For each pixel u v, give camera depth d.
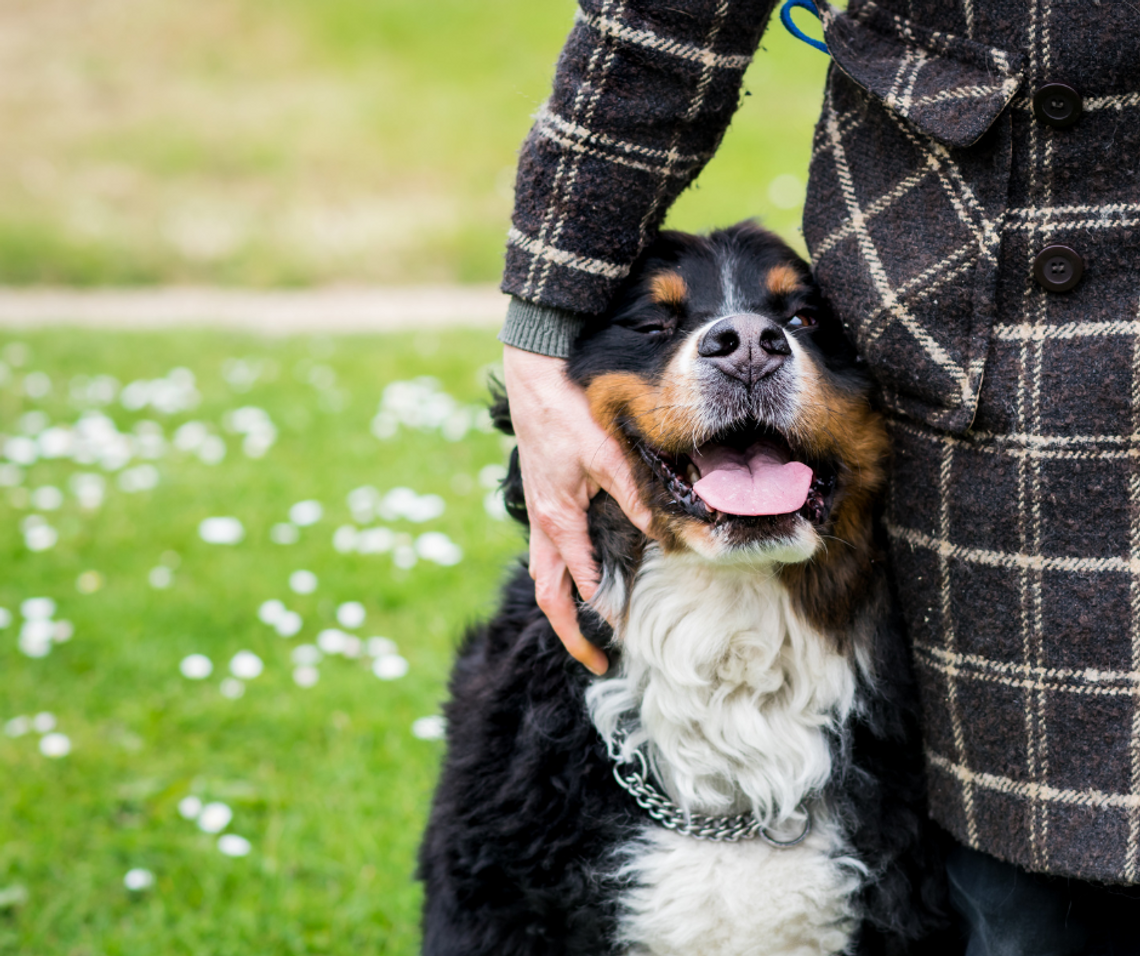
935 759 2.20
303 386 8.05
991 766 2.06
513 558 2.78
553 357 2.24
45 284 12.64
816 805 2.44
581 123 2.10
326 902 3.19
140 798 3.64
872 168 2.07
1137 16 1.78
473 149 16.25
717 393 2.30
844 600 2.41
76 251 13.22
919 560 2.13
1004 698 2.02
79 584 5.06
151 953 3.02
